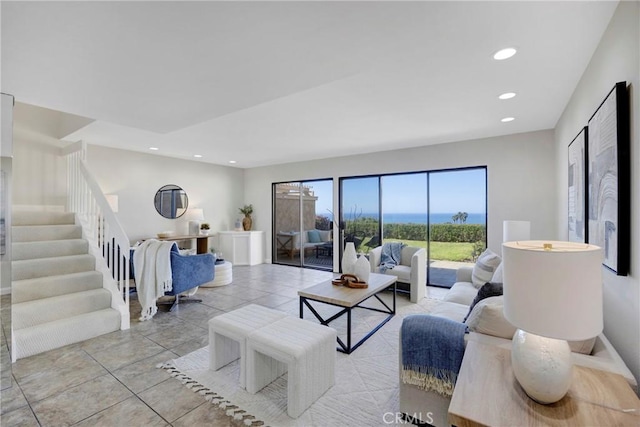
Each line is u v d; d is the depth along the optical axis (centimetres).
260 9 145
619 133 152
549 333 102
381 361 261
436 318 185
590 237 211
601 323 102
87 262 365
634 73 142
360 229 602
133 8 143
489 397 116
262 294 462
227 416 190
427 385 175
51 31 161
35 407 196
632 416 104
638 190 140
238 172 781
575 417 104
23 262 320
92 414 190
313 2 142
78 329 292
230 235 702
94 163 518
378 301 431
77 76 215
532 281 106
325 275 601
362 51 187
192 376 233
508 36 184
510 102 306
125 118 309
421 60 216
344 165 613
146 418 187
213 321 240
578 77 246
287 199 726
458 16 160
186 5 142
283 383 227
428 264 525
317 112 338
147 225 592
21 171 438
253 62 198
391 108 325
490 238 455
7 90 237
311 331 220
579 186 246
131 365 249
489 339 165
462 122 377
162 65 201
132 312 378
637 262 142
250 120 371
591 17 167
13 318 274
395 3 146
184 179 658
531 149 423
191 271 402
